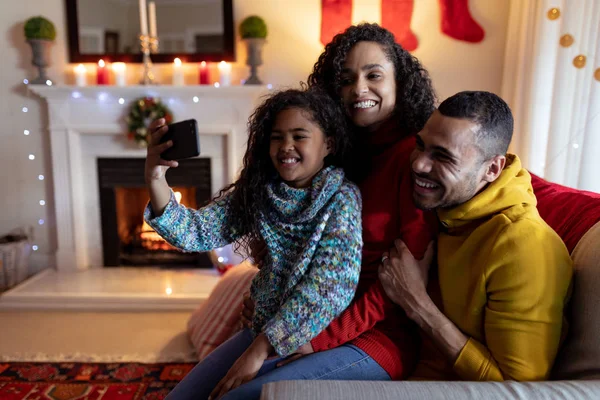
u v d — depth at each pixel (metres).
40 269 3.32
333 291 1.02
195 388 1.14
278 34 3.05
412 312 1.07
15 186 3.22
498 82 3.02
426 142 1.02
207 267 3.32
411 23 2.99
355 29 1.26
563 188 1.34
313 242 1.05
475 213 1.06
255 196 1.18
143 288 2.92
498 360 0.98
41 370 2.09
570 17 2.20
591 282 0.97
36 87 2.95
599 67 2.07
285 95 1.15
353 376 1.04
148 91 2.99
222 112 3.05
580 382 0.85
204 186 3.21
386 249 1.17
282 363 1.08
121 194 3.35
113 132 3.08
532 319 0.94
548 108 2.45
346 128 1.21
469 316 1.05
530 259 0.96
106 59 3.07
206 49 3.06
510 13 2.88
